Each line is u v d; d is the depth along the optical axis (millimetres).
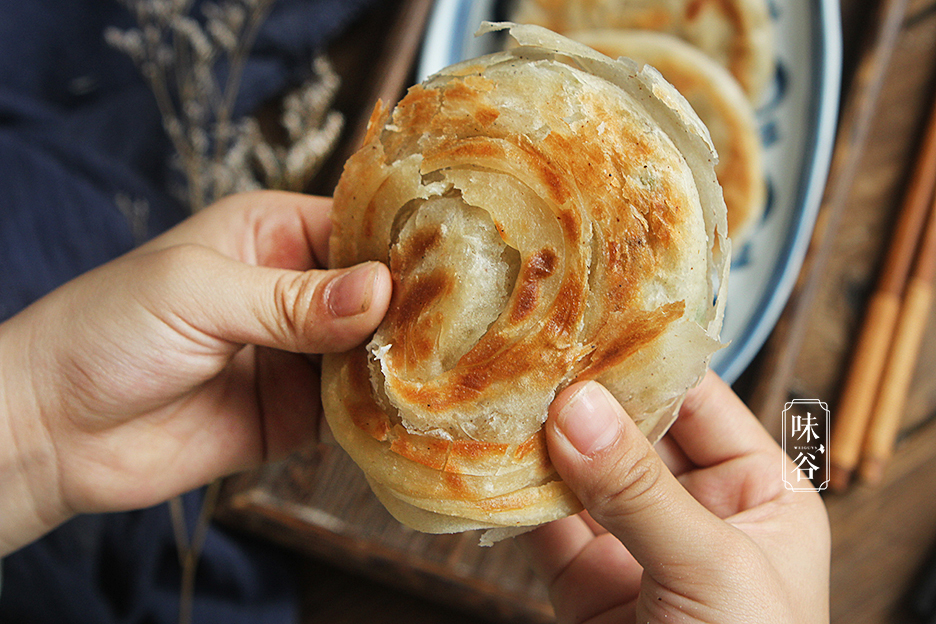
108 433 355
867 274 447
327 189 449
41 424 345
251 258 378
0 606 433
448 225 287
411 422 280
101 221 460
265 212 376
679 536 288
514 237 279
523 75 284
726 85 440
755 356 439
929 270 438
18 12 485
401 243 293
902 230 439
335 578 444
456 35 472
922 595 422
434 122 286
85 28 495
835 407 439
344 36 495
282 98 493
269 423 380
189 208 479
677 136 283
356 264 307
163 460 368
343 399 298
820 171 437
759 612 288
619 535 296
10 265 453
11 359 335
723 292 287
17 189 456
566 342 275
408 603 440
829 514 439
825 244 434
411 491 283
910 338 433
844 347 444
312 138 446
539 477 285
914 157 449
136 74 493
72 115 488
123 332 327
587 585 357
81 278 339
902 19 454
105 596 439
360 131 449
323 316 297
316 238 375
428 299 286
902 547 434
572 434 276
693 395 367
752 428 371
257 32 475
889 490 438
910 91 455
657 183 277
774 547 327
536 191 277
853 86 444
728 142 441
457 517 287
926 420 444
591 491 284
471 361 280
